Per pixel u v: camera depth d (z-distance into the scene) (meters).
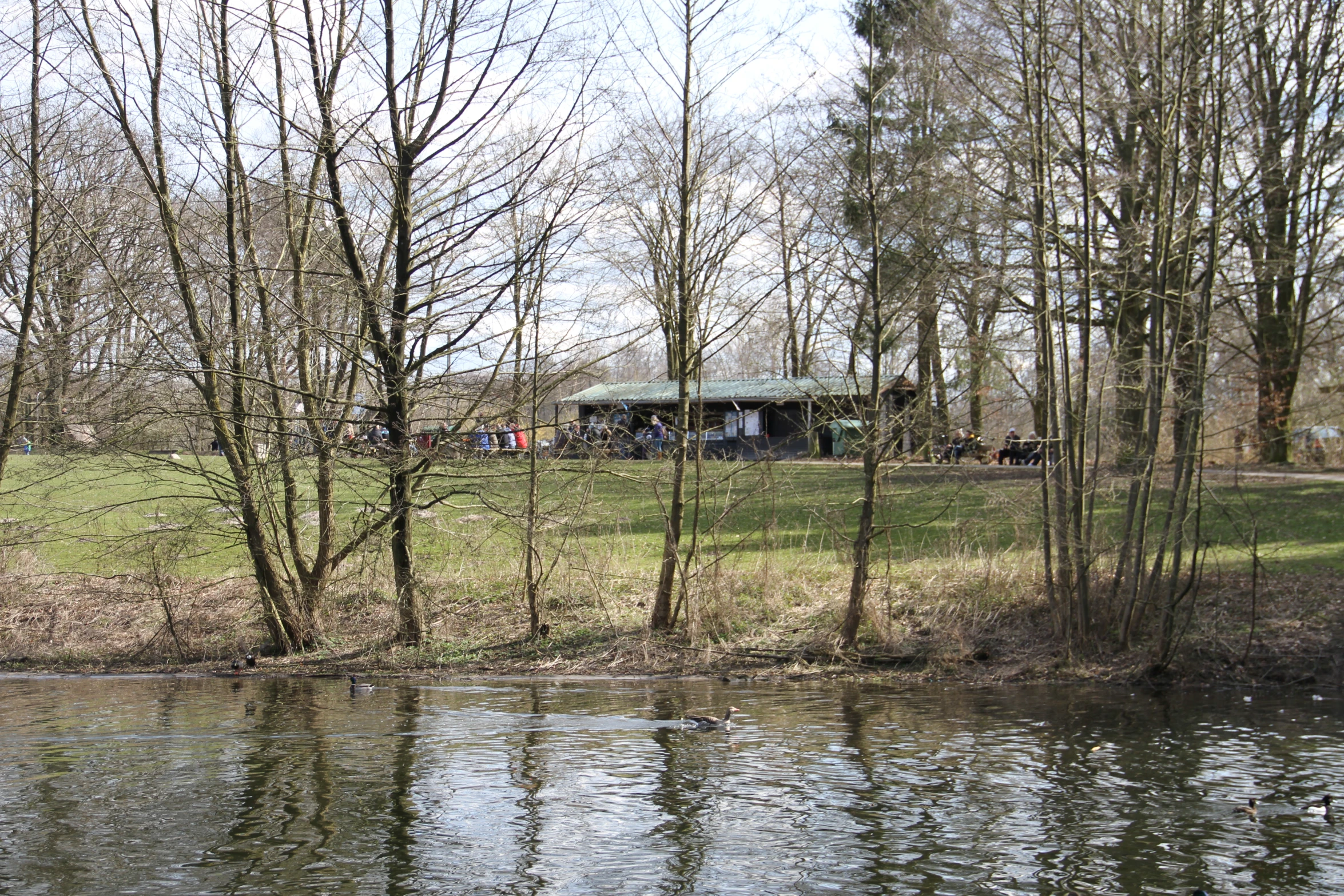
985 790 10.54
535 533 17.72
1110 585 16.75
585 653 17.45
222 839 9.30
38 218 19.33
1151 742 12.27
